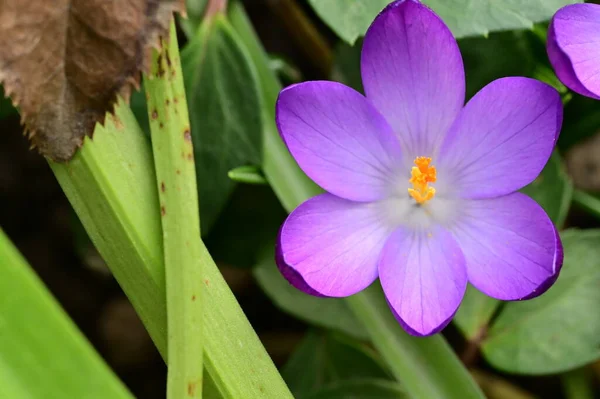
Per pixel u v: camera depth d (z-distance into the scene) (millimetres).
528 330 368
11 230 417
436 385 352
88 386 309
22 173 418
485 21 351
